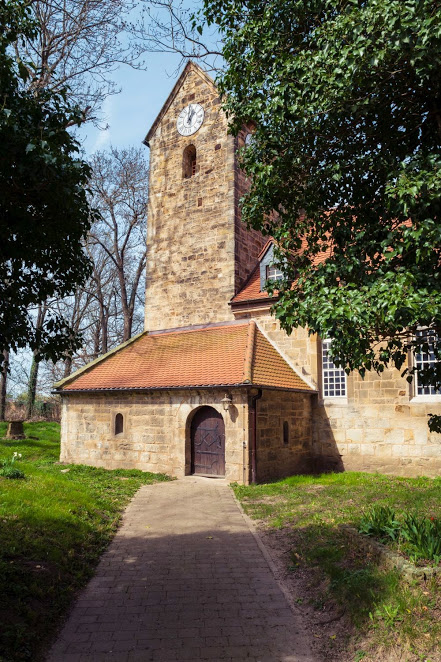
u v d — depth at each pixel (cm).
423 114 623
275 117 641
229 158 1961
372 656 428
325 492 1128
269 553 747
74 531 784
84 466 1619
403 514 801
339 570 593
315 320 574
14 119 483
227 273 1883
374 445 1527
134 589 614
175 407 1505
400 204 508
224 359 1549
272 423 1435
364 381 1568
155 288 2084
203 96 2078
